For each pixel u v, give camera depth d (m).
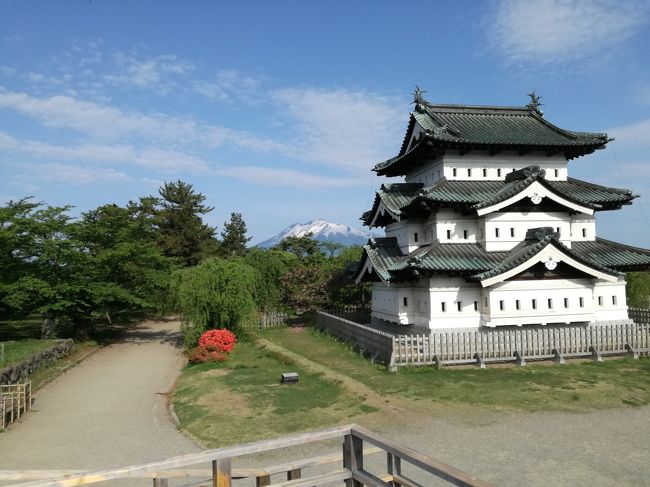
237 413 18.44
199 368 27.64
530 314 27.12
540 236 27.05
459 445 14.41
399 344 24.80
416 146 30.20
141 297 41.12
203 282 35.12
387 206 30.97
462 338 25.12
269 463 13.51
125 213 46.69
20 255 36.47
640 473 12.30
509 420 16.69
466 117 34.19
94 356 35.00
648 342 26.81
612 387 20.70
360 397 19.59
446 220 29.17
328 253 86.88
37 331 42.31
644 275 46.03
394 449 6.98
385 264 30.86
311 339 37.44
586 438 14.83
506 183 30.25
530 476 12.18
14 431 17.97
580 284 27.73
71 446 16.14
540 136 31.38
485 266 27.23
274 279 48.62
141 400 22.31
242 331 38.75
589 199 29.70
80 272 37.38
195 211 75.00
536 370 23.88
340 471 8.03
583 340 26.19
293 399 19.95
